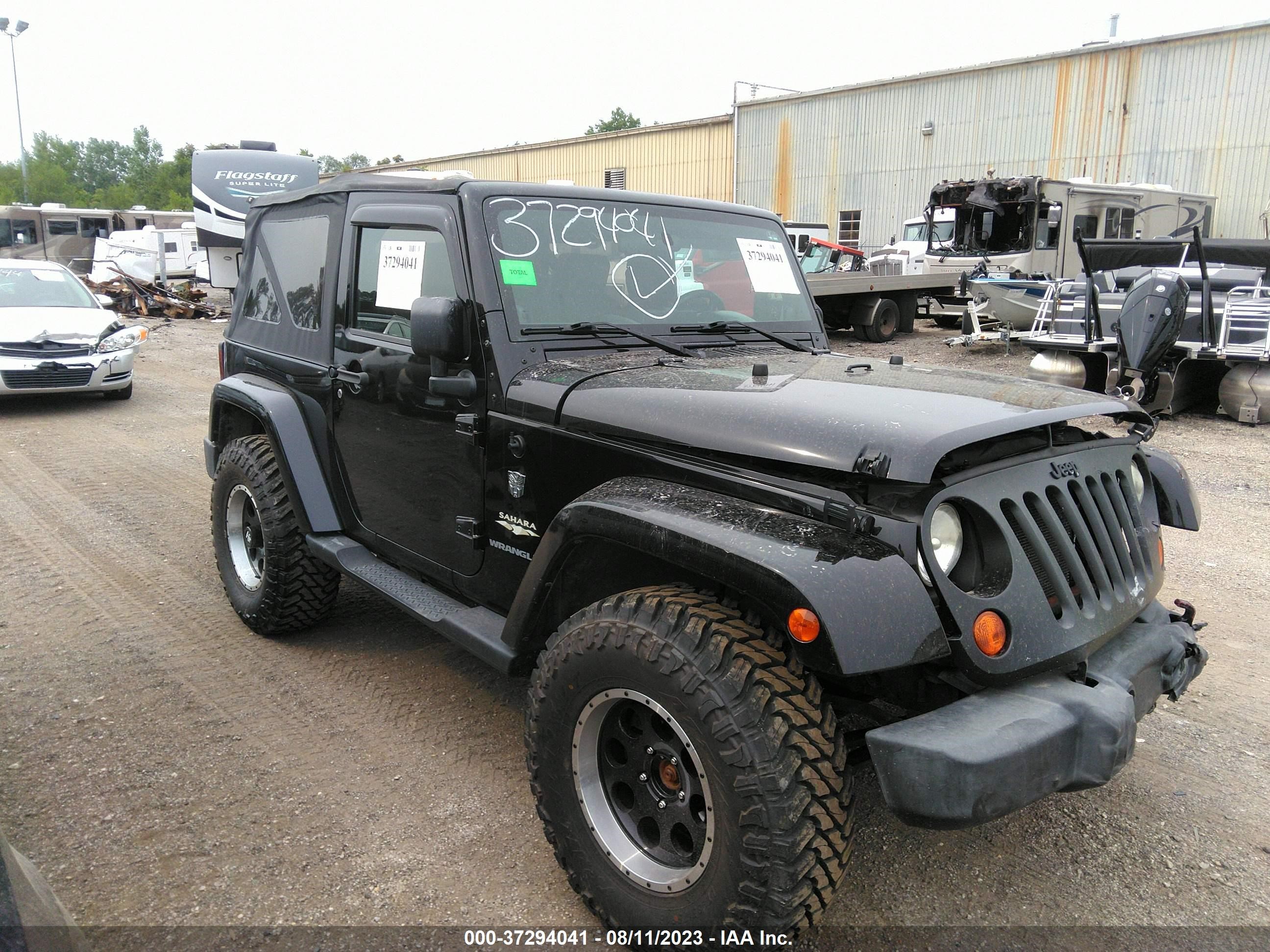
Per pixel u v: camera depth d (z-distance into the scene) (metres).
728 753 1.91
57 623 4.30
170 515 6.06
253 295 4.43
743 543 1.97
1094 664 2.22
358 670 3.84
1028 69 23.27
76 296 10.59
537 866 2.63
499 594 2.95
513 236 2.97
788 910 1.90
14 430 8.73
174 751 3.20
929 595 1.96
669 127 29.61
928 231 19.44
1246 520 6.10
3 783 2.99
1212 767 3.18
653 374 2.71
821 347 3.68
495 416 2.83
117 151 108.06
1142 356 9.10
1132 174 22.38
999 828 2.82
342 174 3.78
